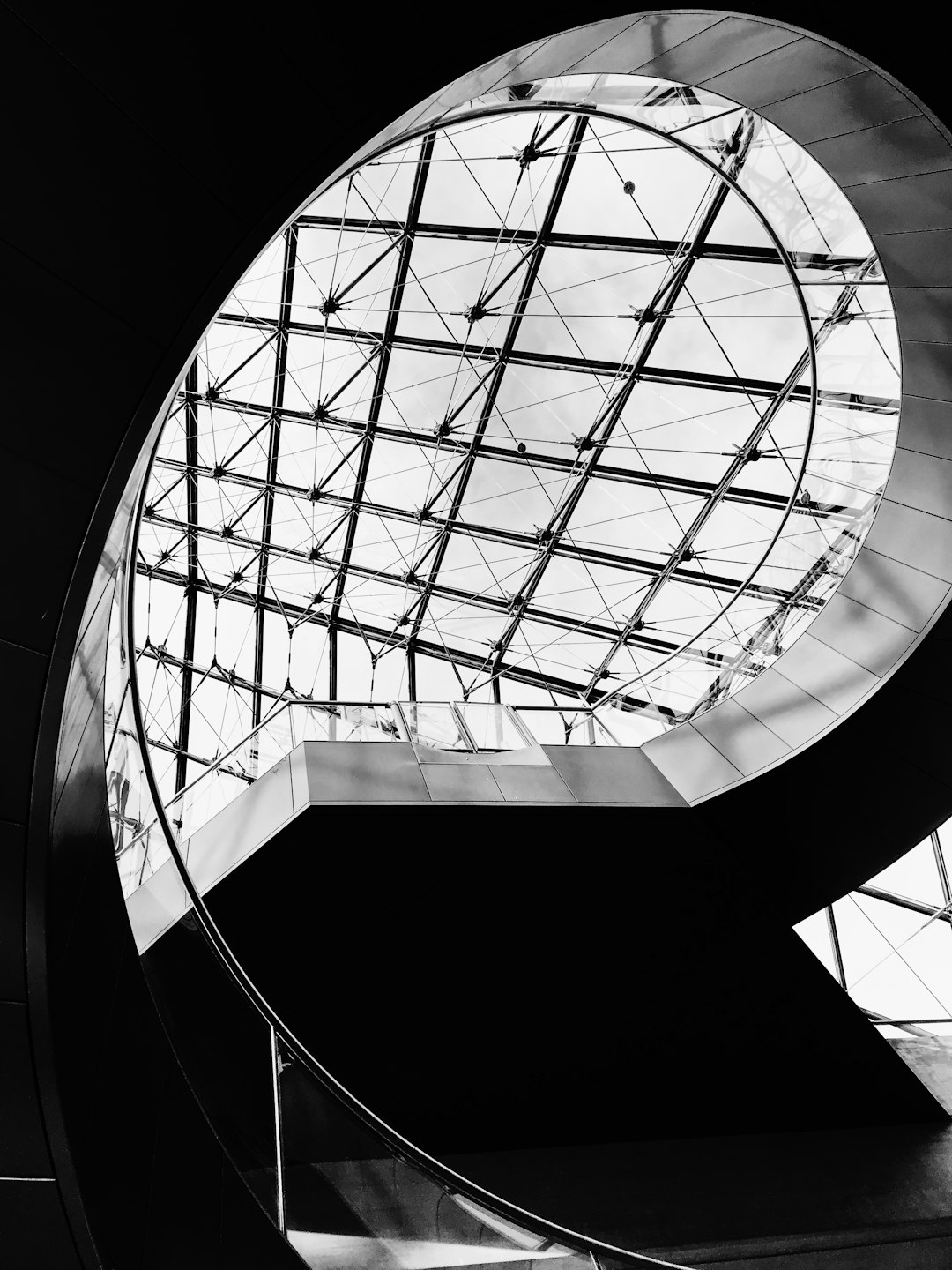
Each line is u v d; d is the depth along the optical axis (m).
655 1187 13.14
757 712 15.93
